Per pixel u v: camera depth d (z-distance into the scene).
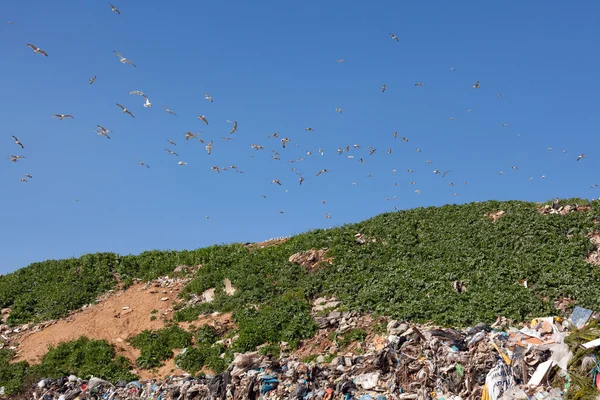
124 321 28.11
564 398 12.34
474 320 20.92
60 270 34.03
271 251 32.03
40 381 22.86
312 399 16.44
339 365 18.05
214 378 18.92
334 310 24.45
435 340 16.11
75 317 29.17
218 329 25.70
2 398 22.66
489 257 26.36
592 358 12.88
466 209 32.81
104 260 34.41
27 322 29.50
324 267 28.55
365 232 31.72
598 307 21.25
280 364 19.17
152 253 35.47
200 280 30.33
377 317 22.86
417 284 24.69
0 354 26.12
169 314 28.22
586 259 25.17
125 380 22.61
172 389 19.69
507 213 30.58
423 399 14.71
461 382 14.46
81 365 24.55
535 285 23.48
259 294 27.55
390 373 16.47
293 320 24.12
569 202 30.42
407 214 33.75
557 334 14.38
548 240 26.95
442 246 28.33
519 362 13.67
